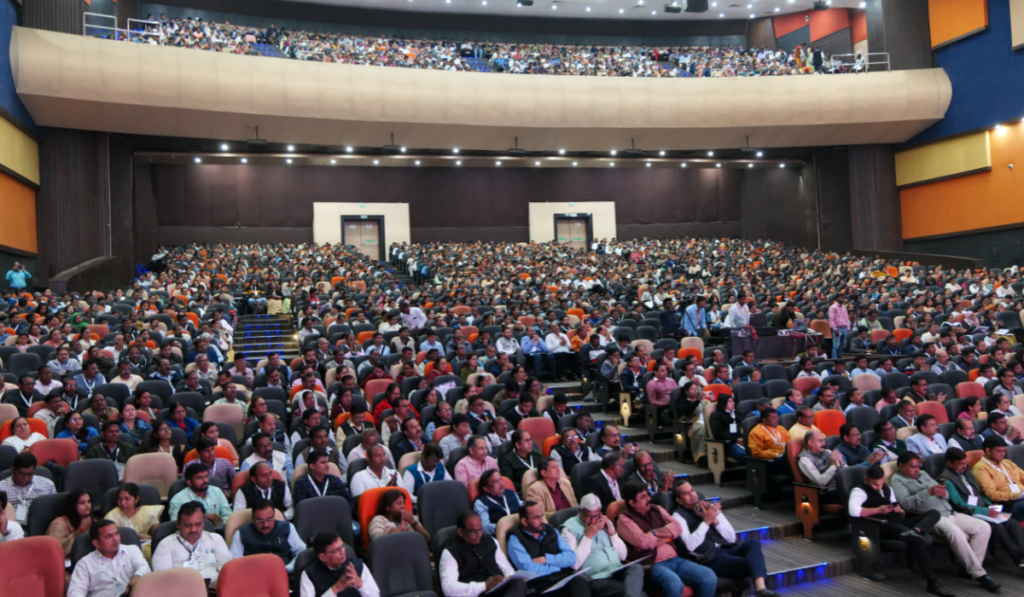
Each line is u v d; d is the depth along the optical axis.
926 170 24.44
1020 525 6.58
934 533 6.54
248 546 5.32
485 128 22.39
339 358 10.84
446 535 5.38
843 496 6.80
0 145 16.19
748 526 7.13
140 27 25.66
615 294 19.78
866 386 10.16
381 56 24.20
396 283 20.59
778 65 25.69
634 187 30.58
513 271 22.39
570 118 22.56
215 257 23.19
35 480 6.15
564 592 5.49
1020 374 10.16
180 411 7.82
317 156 24.17
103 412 8.14
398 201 28.36
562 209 29.80
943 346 12.38
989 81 22.33
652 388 9.63
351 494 6.39
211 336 12.43
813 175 27.08
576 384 12.18
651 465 6.65
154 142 22.11
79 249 19.08
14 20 17.48
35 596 4.63
